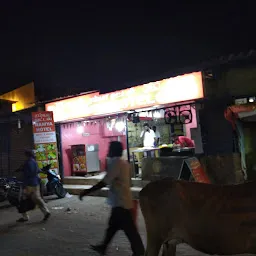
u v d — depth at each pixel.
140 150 11.30
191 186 4.04
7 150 15.81
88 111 11.71
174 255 4.38
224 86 8.52
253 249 3.57
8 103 15.66
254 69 8.14
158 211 4.18
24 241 6.89
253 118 7.62
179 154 9.84
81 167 13.08
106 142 14.62
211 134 8.78
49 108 13.37
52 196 11.91
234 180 8.23
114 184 4.95
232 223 3.64
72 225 7.86
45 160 12.07
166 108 9.83
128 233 4.89
